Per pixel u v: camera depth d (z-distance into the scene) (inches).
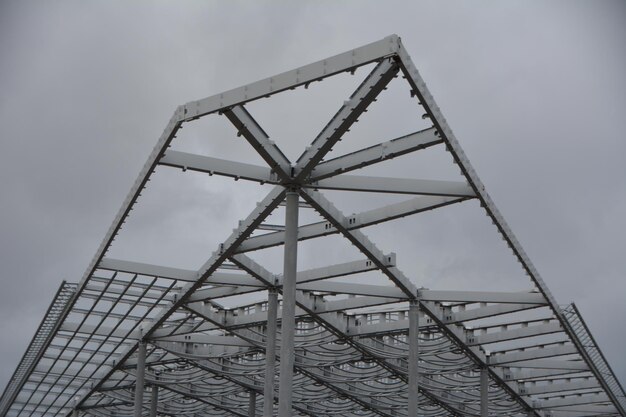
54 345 1579.7
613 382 1658.5
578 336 1423.5
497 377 1718.8
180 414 2268.7
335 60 756.0
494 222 1045.2
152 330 1521.9
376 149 883.4
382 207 1055.0
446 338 1562.5
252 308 1469.0
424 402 1924.2
